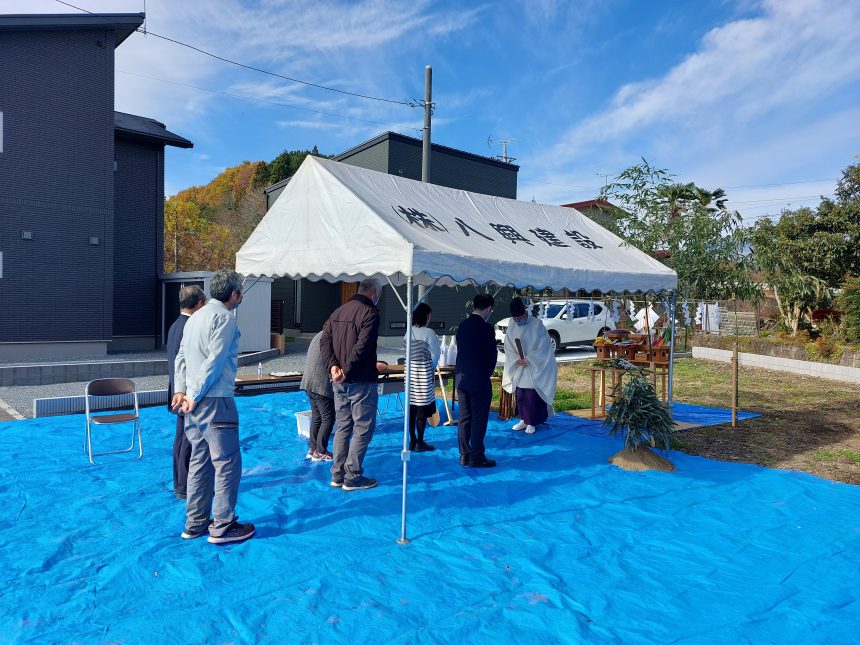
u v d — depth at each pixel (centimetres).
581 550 388
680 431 774
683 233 790
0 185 1366
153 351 1678
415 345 627
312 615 297
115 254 1770
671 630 292
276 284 2534
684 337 1736
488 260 496
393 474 552
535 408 737
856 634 292
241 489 494
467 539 403
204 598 313
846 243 1648
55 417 768
